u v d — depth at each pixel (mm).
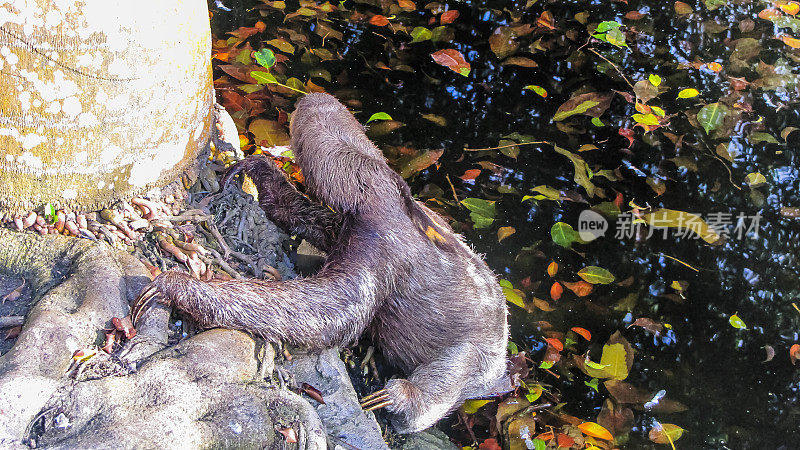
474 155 6348
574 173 6270
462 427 4633
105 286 3506
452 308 4344
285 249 4793
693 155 6453
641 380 5016
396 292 4293
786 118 6762
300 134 4500
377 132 6363
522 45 7375
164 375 3197
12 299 3502
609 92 6949
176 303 3643
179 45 3908
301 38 7094
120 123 3719
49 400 2920
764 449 4676
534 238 5809
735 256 5770
